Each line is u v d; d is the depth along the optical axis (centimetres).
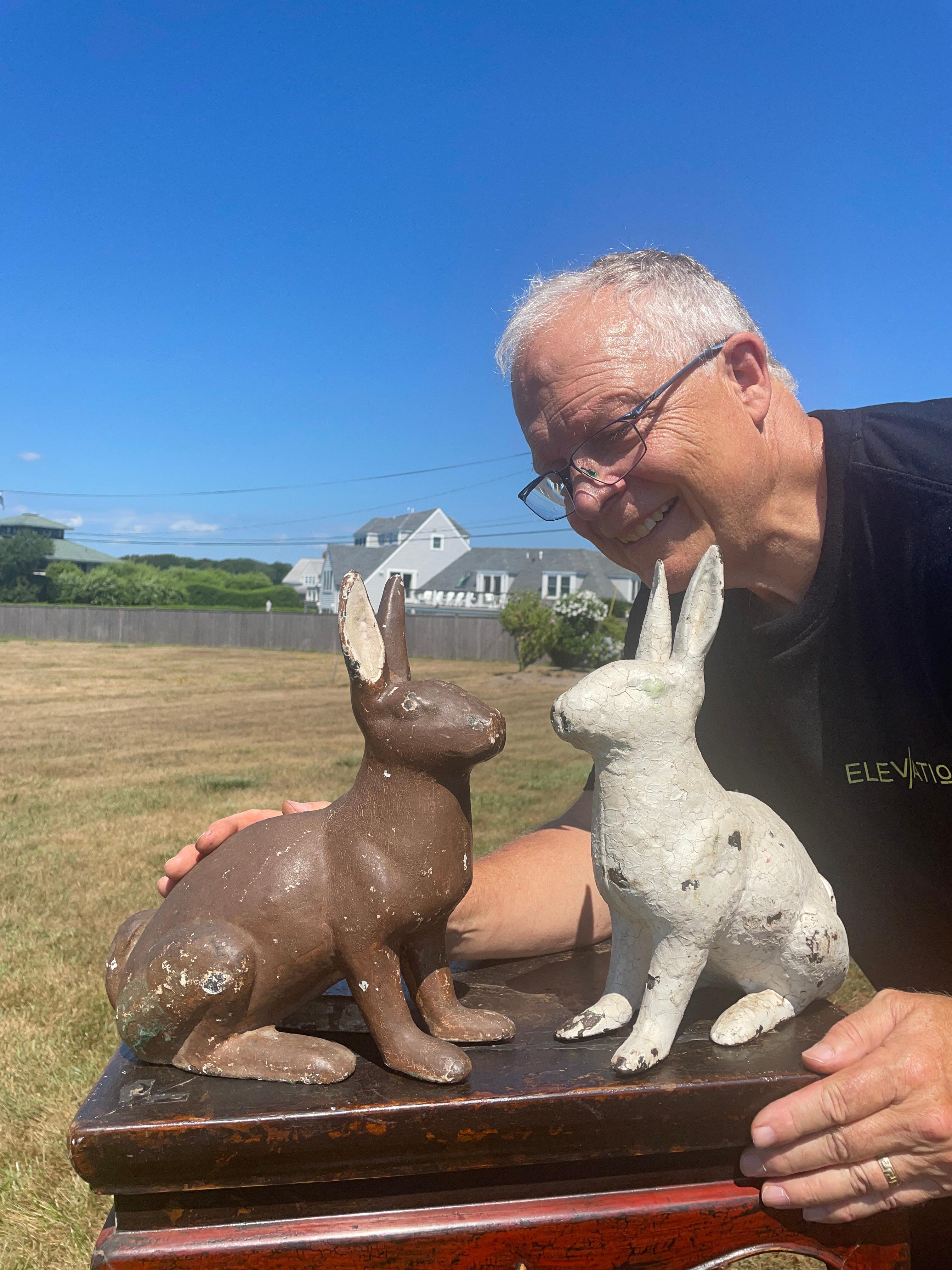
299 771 732
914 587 136
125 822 564
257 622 2823
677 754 105
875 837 154
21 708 1223
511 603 2002
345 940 100
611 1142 96
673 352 131
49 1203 208
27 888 434
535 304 141
